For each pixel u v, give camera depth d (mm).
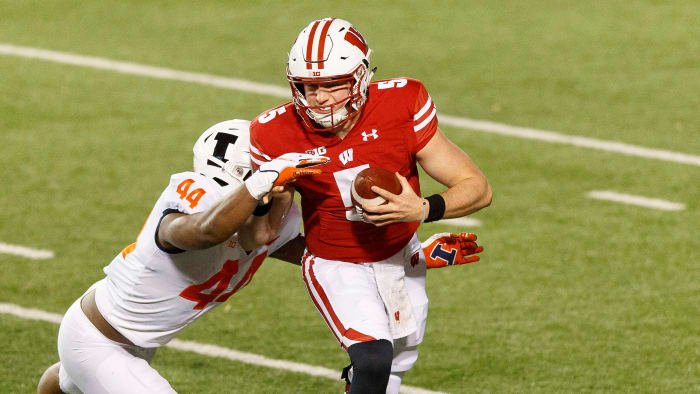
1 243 24656
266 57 38344
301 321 21000
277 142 13805
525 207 26531
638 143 30531
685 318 20719
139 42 39875
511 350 19609
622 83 35250
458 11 43031
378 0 44594
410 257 15125
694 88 34656
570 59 37531
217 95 34844
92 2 44625
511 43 39281
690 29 40250
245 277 14461
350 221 14148
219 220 12305
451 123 32219
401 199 13062
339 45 13234
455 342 19969
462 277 22875
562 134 31281
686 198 26859
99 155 30094
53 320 20875
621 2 43688
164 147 30656
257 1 44594
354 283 14297
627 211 26172
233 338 20281
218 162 13805
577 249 24125
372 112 13750
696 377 18438
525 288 22266
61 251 24250
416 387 18312
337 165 13742
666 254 23734
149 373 14555
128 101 34312
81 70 37031
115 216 26203
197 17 42719
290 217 14906
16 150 30438
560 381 18422
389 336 13922
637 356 19266
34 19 42531
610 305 21391
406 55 38250
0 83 35750
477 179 13922
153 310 14273
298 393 18125
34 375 18609
